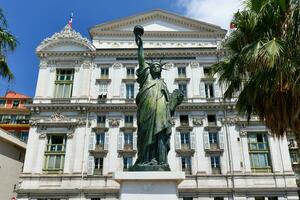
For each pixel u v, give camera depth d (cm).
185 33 5162
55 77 4772
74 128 4416
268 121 1569
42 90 4641
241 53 1616
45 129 4416
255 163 4306
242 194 4106
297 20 1451
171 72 4778
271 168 4272
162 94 1384
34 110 4484
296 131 1484
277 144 4353
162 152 1285
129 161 4231
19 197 4056
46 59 4853
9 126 6406
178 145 4325
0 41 1962
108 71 4816
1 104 7188
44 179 4153
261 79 1490
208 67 4838
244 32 1750
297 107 1433
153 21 5306
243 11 1745
